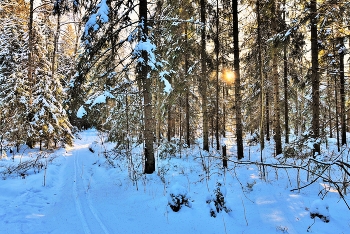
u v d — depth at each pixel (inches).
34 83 621.9
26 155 523.2
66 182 336.5
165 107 555.2
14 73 580.4
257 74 595.8
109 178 340.8
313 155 283.6
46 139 598.9
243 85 686.5
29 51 584.1
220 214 201.9
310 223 181.5
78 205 239.9
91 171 398.3
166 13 451.2
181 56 524.4
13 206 239.3
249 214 203.3
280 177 299.7
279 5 448.5
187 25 507.2
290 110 783.1
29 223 202.2
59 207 239.0
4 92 592.4
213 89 657.0
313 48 370.0
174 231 181.0
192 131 670.5
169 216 202.2
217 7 485.4
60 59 860.6
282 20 454.9
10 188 287.4
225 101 734.5
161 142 486.0
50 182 330.0
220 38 534.9
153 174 323.3
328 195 235.6
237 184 279.6
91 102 319.3
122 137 448.5
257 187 263.1
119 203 239.3
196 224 189.5
